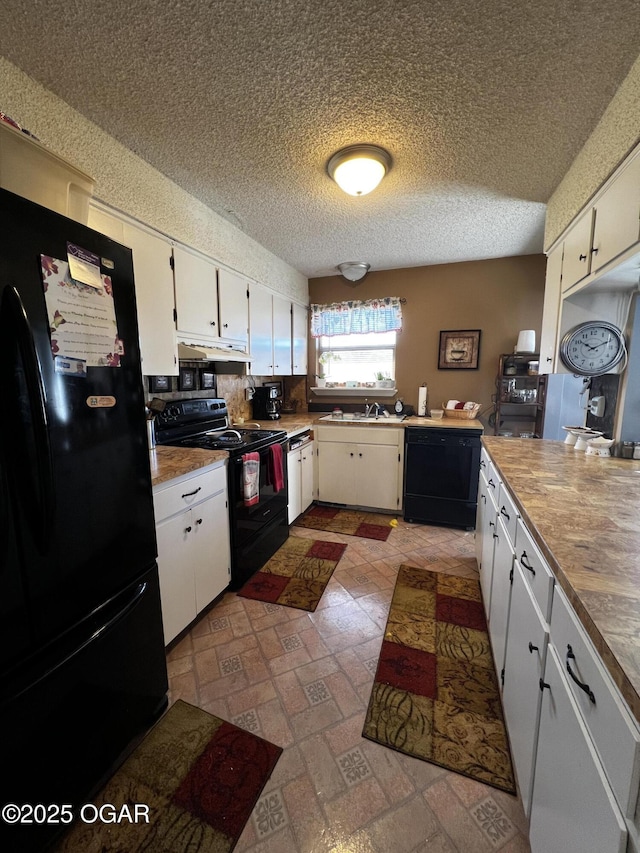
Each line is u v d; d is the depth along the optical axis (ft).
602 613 2.05
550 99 4.63
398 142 5.51
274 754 4.04
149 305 6.19
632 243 4.19
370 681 5.03
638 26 3.63
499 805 3.55
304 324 12.96
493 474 5.97
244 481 7.05
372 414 12.52
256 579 7.60
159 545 5.11
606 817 1.78
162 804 3.57
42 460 2.92
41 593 3.05
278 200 7.29
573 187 5.96
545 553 2.91
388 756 4.02
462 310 11.64
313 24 3.64
